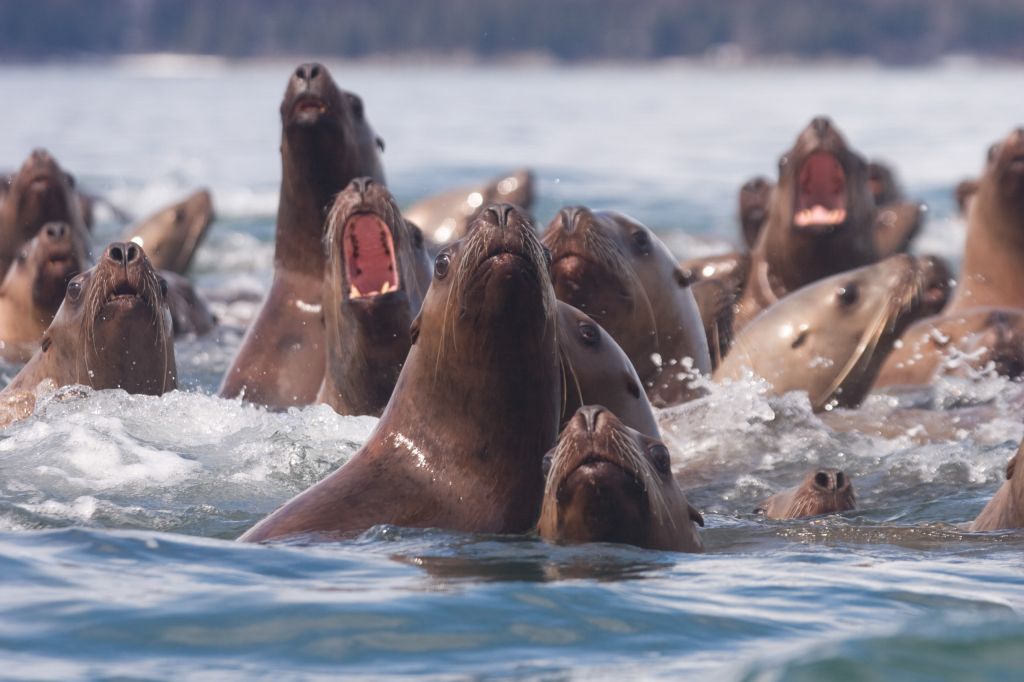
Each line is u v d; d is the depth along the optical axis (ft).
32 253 184.96
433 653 72.64
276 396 154.10
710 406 143.33
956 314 187.01
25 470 124.47
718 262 202.08
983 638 68.69
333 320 137.59
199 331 215.92
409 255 136.05
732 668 69.10
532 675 69.26
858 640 68.85
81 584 82.84
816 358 156.15
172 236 267.59
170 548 92.02
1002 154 202.28
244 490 120.06
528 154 537.65
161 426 137.90
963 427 150.82
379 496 101.35
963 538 102.63
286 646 73.15
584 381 110.22
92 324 140.15
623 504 90.79
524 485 101.71
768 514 115.24
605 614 78.79
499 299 95.50
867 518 112.57
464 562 89.66
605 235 134.31
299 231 160.35
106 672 68.90
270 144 627.46
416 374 104.17
